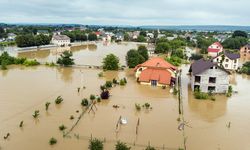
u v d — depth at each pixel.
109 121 40.38
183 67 91.06
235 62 86.56
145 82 64.06
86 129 37.03
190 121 41.47
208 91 58.03
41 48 137.50
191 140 34.88
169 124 39.97
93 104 47.88
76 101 49.28
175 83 65.00
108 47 157.50
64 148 31.48
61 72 75.75
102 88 57.31
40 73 73.25
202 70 56.88
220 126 39.88
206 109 47.59
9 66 82.00
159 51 128.50
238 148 33.16
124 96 53.91
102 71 79.12
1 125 37.59
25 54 114.00
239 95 57.44
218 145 33.75
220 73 56.78
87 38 194.75
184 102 51.22
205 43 161.88
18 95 51.62
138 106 46.31
